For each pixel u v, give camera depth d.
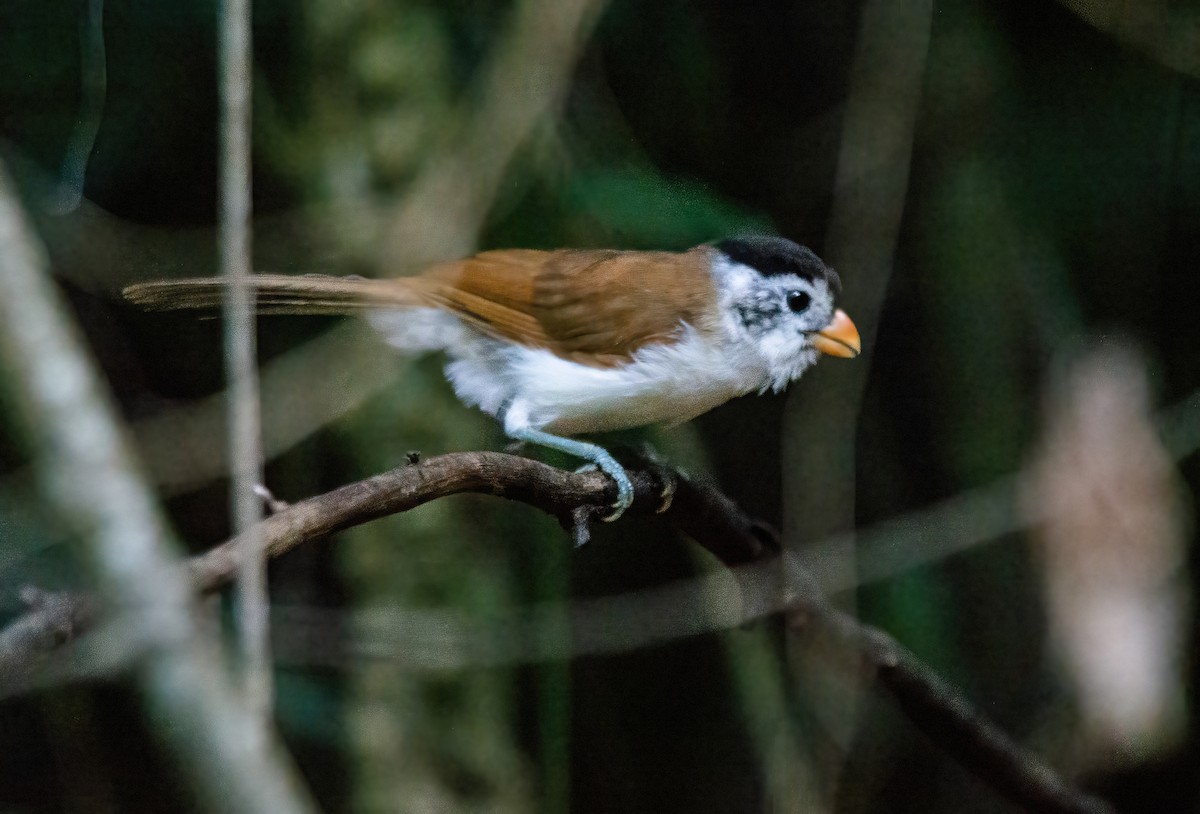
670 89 11.82
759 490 12.96
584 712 12.73
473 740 9.80
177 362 11.17
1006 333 12.30
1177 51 11.48
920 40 11.72
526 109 9.72
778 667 11.76
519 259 9.60
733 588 11.32
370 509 5.29
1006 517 11.53
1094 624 11.31
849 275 11.70
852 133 11.79
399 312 9.38
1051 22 12.56
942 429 12.53
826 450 11.68
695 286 9.56
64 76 10.26
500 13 10.52
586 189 10.45
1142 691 11.12
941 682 8.23
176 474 9.98
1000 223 12.42
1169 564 11.34
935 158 12.55
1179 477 11.66
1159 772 11.30
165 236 10.49
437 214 9.59
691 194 10.92
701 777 12.72
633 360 9.40
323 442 10.74
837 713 11.43
